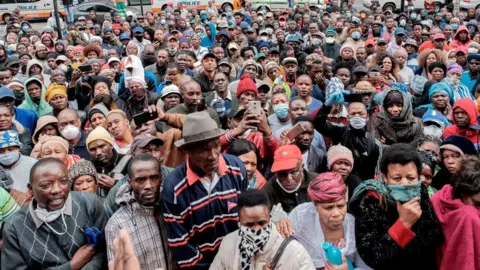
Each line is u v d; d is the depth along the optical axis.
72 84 8.13
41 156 4.92
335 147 4.64
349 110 5.11
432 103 6.57
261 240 2.95
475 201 3.00
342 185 3.20
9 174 4.79
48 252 3.35
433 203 3.13
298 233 3.39
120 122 5.45
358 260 3.23
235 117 5.75
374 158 5.05
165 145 4.85
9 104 6.81
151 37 15.30
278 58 10.76
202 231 3.31
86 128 6.57
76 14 23.39
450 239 2.97
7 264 3.32
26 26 17.84
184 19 17.38
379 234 3.01
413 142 5.14
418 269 3.04
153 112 4.77
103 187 4.35
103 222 3.59
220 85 7.14
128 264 2.32
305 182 4.12
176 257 3.30
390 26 14.98
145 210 3.43
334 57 12.71
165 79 8.51
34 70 9.86
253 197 2.96
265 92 7.66
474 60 8.77
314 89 7.80
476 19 17.75
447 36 13.48
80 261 3.35
